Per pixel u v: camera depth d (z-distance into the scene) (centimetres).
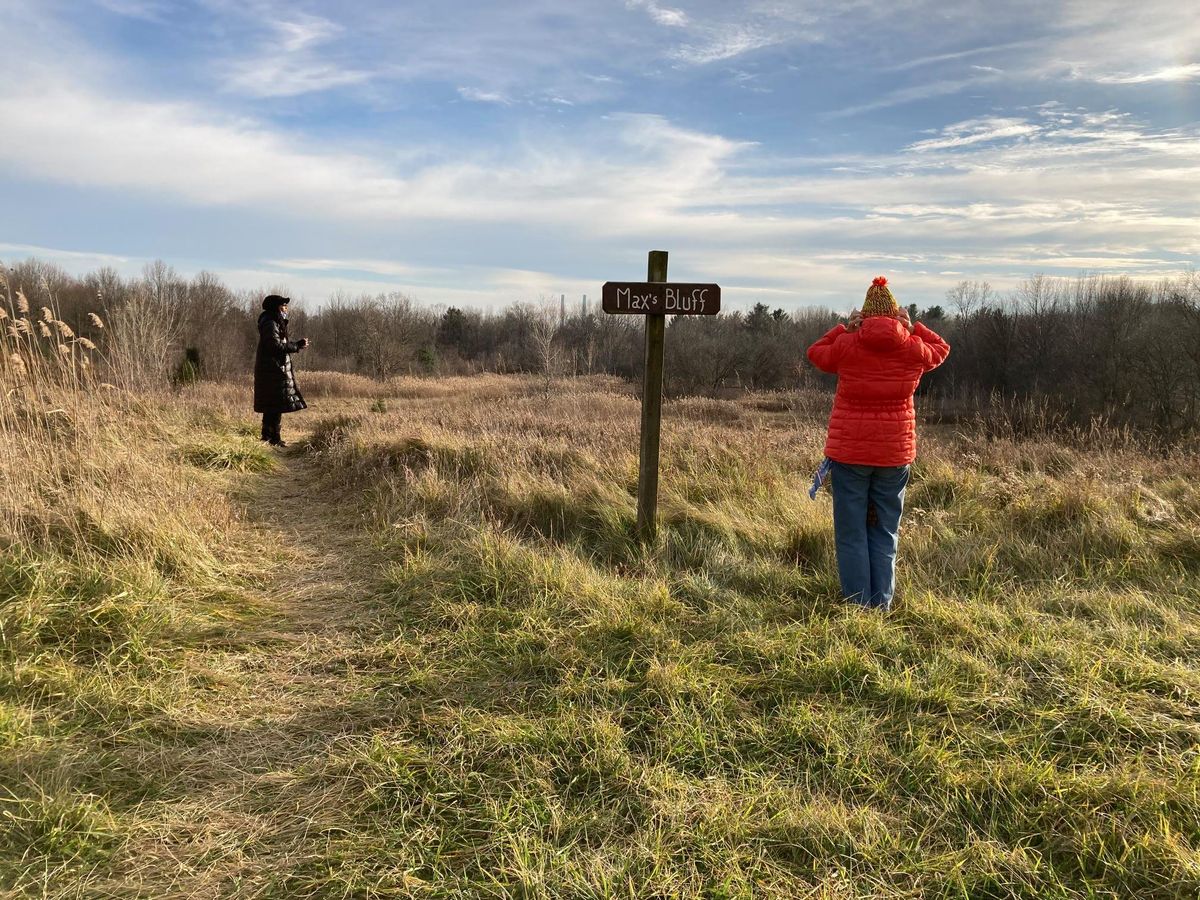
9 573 355
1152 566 434
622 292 463
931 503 593
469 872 206
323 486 696
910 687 290
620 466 654
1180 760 241
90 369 711
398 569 433
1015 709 278
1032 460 744
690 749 260
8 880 198
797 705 283
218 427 998
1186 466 696
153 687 295
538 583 402
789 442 855
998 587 407
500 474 618
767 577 422
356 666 330
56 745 253
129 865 207
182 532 441
